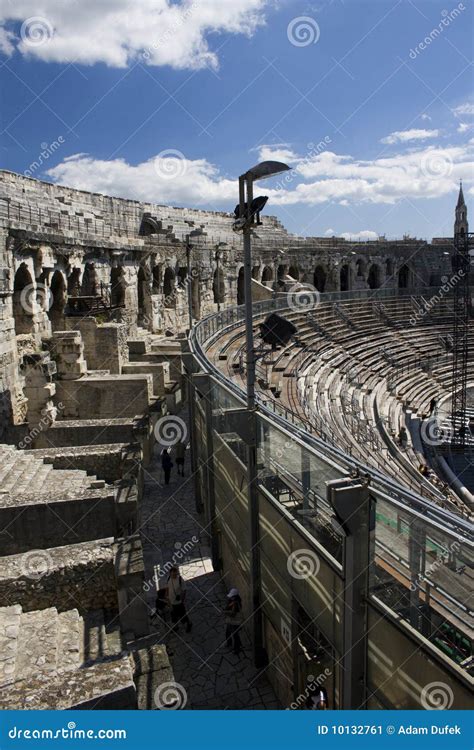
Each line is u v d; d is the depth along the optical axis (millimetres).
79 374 24656
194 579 16203
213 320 28078
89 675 8836
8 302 22984
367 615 8078
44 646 10484
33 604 12352
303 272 60938
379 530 7852
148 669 10578
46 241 26234
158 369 28078
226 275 51094
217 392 15602
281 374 27688
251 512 12352
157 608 14164
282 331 13453
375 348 43531
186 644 13453
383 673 7812
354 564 7988
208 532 17297
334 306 48281
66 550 12984
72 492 14750
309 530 9648
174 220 52125
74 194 40719
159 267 40969
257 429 12023
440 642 7004
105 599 12812
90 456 18531
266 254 55812
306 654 10398
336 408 28359
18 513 13953
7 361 22750
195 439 21000
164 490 21766
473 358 46594
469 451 32250
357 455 21656
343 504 7727
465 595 6613
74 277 30062
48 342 25000
